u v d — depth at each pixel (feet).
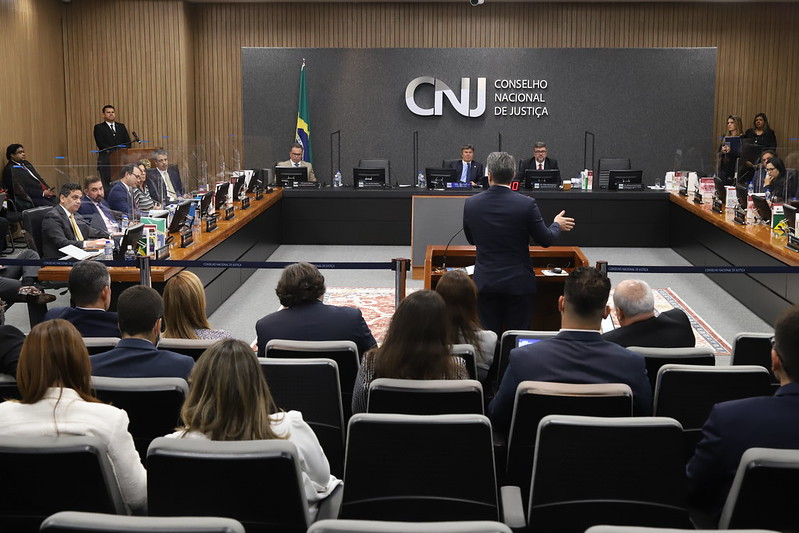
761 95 46.80
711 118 45.50
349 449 7.70
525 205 17.94
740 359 12.70
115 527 5.29
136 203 32.27
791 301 24.31
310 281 13.12
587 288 9.88
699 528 7.93
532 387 8.86
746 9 46.19
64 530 5.33
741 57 46.55
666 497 7.63
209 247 26.43
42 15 43.01
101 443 7.05
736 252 29.04
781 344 7.64
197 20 46.83
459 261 23.81
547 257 23.02
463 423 7.58
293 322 12.95
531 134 46.14
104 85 45.44
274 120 46.24
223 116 47.37
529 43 46.65
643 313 12.57
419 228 32.22
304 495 6.91
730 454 7.60
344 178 46.83
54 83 44.45
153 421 9.20
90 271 13.66
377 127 46.34
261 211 34.04
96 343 11.35
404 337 9.90
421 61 45.75
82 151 45.80
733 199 31.86
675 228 37.06
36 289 21.53
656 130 45.73
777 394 7.71
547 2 46.19
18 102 40.70
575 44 46.60
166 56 45.11
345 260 35.53
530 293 18.39
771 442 7.48
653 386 11.32
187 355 11.55
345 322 12.95
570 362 9.74
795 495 6.54
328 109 46.24
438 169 37.91
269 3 46.65
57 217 26.30
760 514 6.65
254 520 6.96
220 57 47.03
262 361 10.36
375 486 7.79
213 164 47.14
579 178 43.52
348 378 11.80
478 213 18.19
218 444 6.73
